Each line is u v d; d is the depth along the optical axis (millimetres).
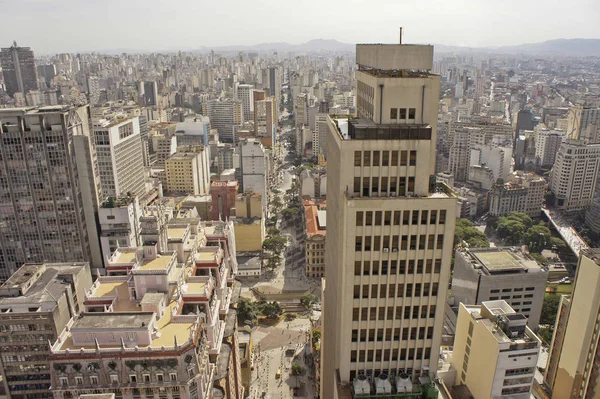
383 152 87438
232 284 178750
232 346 156000
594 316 144000
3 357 151625
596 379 143625
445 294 94875
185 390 108125
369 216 88438
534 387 171875
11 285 161500
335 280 105688
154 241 136750
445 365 141750
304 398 196625
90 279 186750
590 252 149625
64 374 105750
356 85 109125
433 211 89000
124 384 106812
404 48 88375
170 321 117812
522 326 120250
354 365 99750
